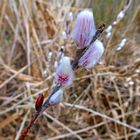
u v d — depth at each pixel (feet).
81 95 1.93
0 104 2.02
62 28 2.19
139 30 2.53
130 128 1.99
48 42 2.17
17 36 2.21
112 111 2.01
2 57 2.21
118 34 2.27
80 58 0.70
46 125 1.96
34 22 2.30
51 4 2.42
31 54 2.15
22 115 1.94
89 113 2.01
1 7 2.35
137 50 2.34
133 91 2.14
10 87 2.09
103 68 2.10
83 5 2.37
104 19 2.26
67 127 1.87
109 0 2.31
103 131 2.01
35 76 2.11
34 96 1.98
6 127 1.94
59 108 1.96
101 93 2.07
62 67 0.70
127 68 2.19
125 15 2.35
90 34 0.68
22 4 2.29
